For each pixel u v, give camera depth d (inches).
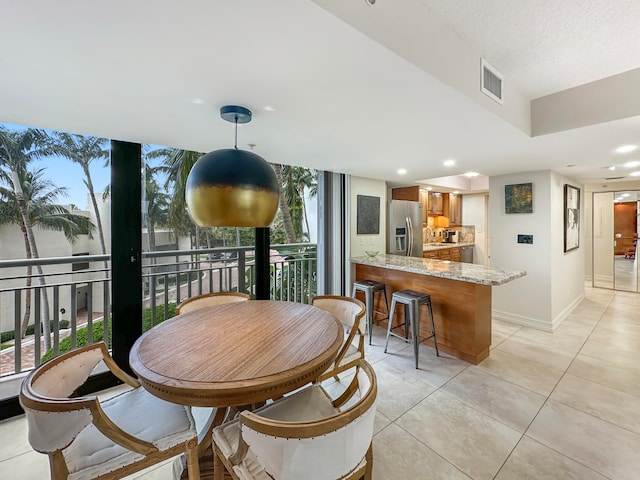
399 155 106.6
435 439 68.4
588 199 227.3
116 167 88.1
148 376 44.9
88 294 97.0
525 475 58.2
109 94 55.4
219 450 46.2
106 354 58.4
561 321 147.9
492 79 65.5
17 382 84.4
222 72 47.6
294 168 215.5
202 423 76.0
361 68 46.5
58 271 163.2
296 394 58.1
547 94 80.2
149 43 39.3
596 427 71.5
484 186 225.5
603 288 219.0
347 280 147.9
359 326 78.3
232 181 46.4
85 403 38.5
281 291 150.2
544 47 59.1
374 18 39.1
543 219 138.9
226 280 133.9
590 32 54.1
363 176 154.2
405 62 44.8
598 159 115.0
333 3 34.2
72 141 162.4
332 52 42.0
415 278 125.3
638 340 124.7
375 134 81.3
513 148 97.0
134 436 45.3
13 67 45.1
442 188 217.9
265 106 61.5
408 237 181.0
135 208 91.5
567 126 77.4
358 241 155.6
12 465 62.4
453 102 59.6
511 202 148.8
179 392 42.5
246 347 54.8
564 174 150.6
